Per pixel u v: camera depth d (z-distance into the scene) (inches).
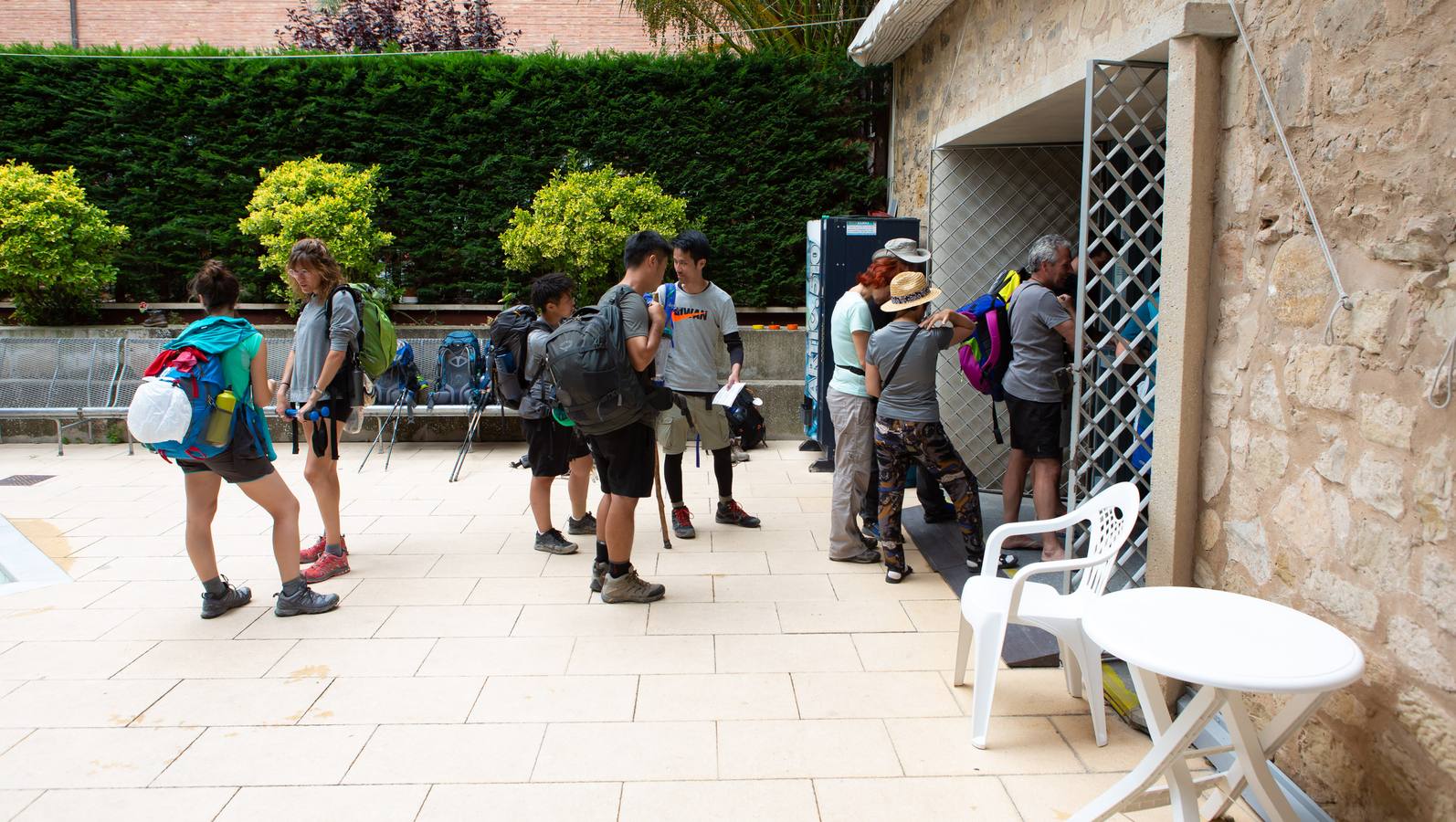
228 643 142.7
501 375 190.4
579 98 306.5
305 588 155.1
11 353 295.1
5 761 108.7
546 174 311.4
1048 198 227.1
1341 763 91.9
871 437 177.0
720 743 112.7
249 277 315.6
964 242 229.3
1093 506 120.4
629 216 281.4
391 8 411.8
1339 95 89.4
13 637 145.0
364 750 111.3
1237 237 106.3
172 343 141.6
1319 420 92.8
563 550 186.5
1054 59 157.1
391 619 152.3
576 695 125.3
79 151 306.2
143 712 120.5
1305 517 95.0
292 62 302.8
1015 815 98.1
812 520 210.5
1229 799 92.4
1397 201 82.4
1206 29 106.2
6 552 186.4
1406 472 81.6
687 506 221.5
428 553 186.9
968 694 125.8
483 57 304.7
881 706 122.3
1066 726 117.0
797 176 311.1
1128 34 126.0
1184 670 75.9
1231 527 107.9
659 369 198.4
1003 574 162.7
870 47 262.2
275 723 117.7
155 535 199.8
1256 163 102.3
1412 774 81.7
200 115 307.4
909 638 144.4
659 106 304.2
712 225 311.0
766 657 137.5
